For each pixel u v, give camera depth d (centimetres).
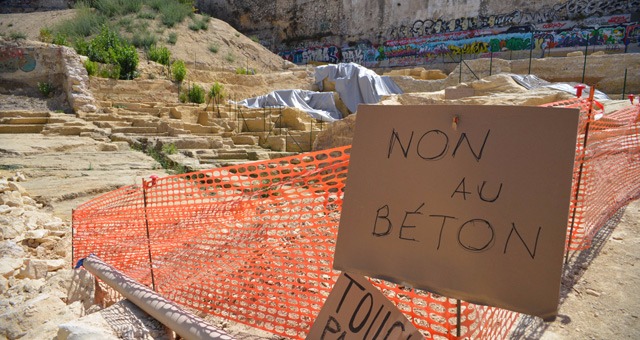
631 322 225
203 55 2388
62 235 417
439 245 143
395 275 150
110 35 1955
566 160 128
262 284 233
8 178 655
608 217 359
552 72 1372
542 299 128
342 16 3005
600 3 2067
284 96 1764
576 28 2133
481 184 139
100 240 335
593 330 220
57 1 3130
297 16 3212
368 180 157
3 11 3023
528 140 133
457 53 2517
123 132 1290
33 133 1253
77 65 1598
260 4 3362
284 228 254
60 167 788
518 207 133
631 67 1247
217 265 258
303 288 247
